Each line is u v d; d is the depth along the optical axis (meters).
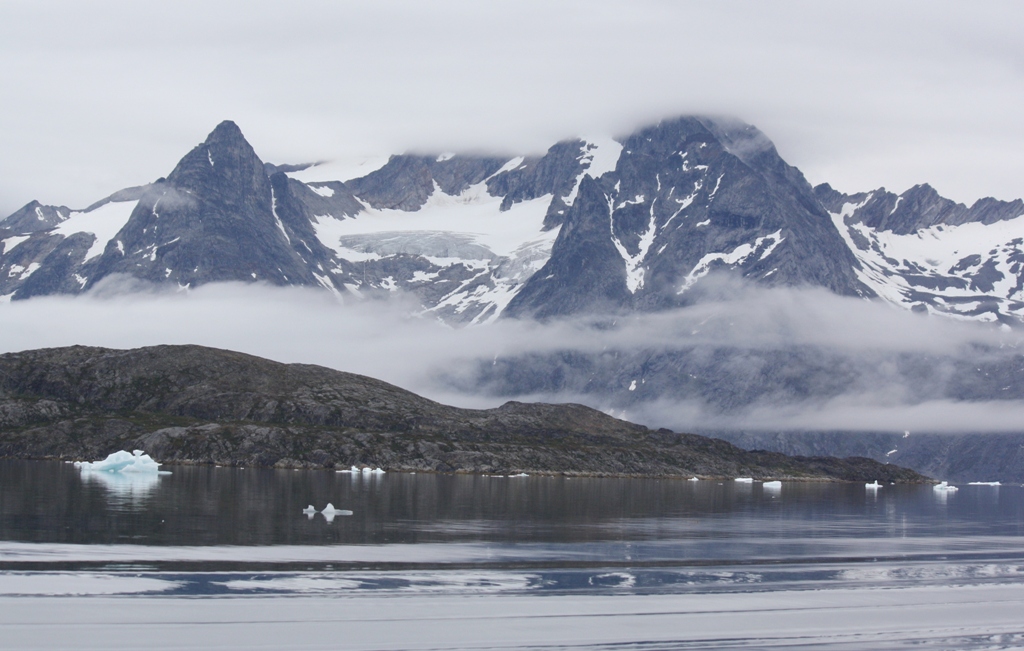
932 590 197.38
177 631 151.12
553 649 151.38
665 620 168.12
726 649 155.50
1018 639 165.62
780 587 195.00
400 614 164.12
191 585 174.12
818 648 158.00
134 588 170.50
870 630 167.75
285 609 163.38
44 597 163.12
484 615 166.00
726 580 199.12
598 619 167.00
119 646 144.75
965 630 169.38
